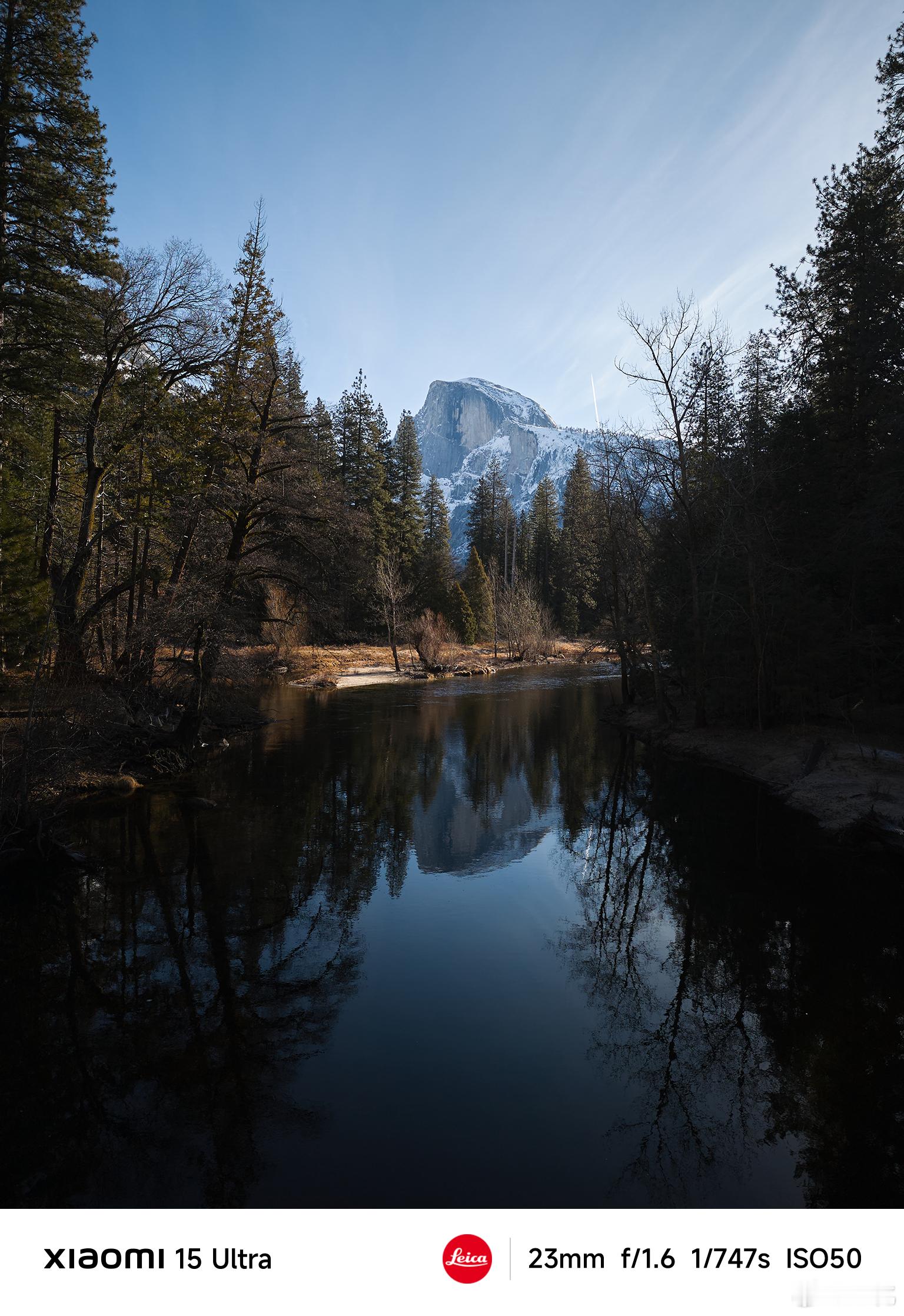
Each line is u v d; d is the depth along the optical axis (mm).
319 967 8352
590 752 21406
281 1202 4660
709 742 20344
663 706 24078
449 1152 5223
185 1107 5797
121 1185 4871
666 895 10539
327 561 21891
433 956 8680
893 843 11570
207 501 19953
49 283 18984
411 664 50094
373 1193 4750
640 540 25188
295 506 20344
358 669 46281
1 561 16875
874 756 14969
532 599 68625
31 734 12242
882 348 17312
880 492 16969
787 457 20312
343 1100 5859
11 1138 5422
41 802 12922
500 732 24859
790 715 20094
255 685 32531
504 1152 5219
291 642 40188
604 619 30953
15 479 21734
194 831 13305
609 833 13594
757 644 19109
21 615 15977
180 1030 7000
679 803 15445
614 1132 5449
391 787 17188
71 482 26812
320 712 29531
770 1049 6633
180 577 20812
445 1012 7383
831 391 20578
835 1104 5816
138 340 20844
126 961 8461
